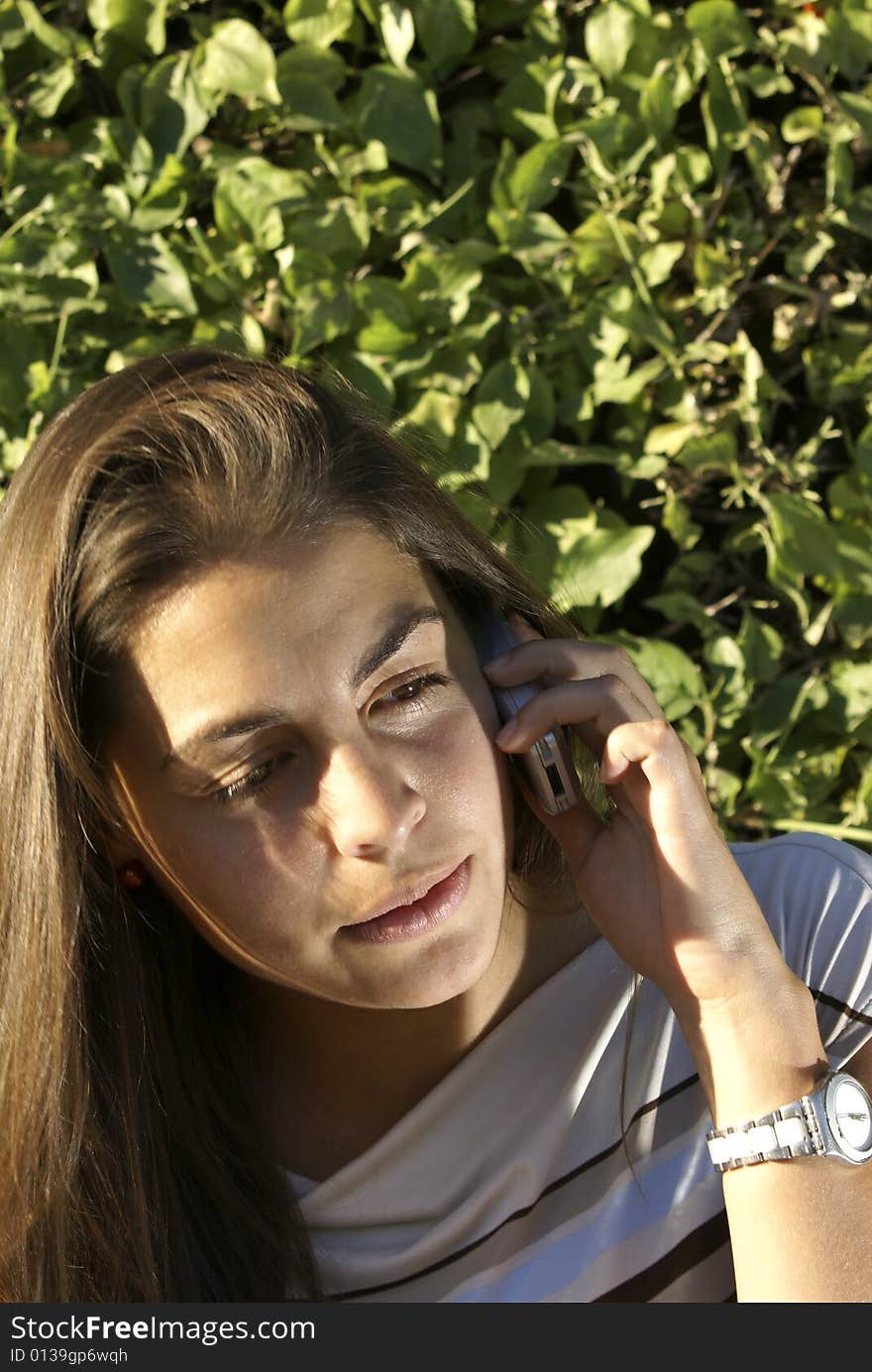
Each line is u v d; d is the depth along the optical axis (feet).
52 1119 3.77
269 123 6.00
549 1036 3.83
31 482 3.48
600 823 3.77
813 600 6.56
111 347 5.93
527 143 6.12
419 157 5.95
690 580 6.44
